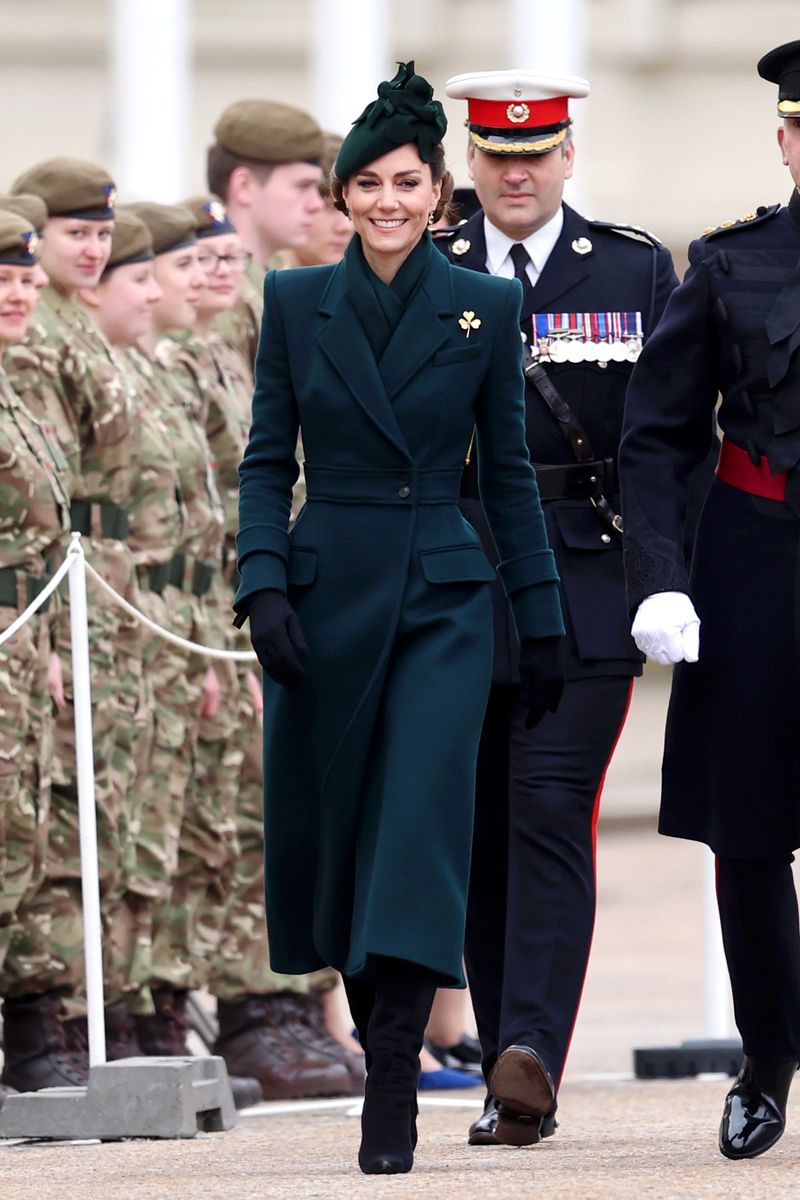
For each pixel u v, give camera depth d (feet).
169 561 107.96
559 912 78.18
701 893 217.56
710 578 71.20
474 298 71.72
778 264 70.69
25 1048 100.78
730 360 70.59
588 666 79.71
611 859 245.86
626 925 195.93
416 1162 73.36
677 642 69.87
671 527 71.41
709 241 71.72
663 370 71.77
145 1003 105.60
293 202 120.88
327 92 217.97
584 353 82.12
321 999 114.62
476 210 94.58
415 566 70.23
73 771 101.60
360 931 67.82
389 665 69.92
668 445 72.02
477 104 82.58
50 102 313.73
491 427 72.38
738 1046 113.70
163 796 107.24
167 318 113.50
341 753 69.46
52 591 94.22
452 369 70.90
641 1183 66.13
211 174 122.01
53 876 101.14
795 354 69.46
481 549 71.31
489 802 81.51
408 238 70.64
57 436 101.24
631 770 299.99
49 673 99.45
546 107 82.33
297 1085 109.81
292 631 69.00
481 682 69.92
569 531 81.15
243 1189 68.33
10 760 95.91
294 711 70.18
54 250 103.81
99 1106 88.12
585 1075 117.08
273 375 71.72
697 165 325.83
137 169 215.10
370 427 70.33
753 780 70.38
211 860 110.42
